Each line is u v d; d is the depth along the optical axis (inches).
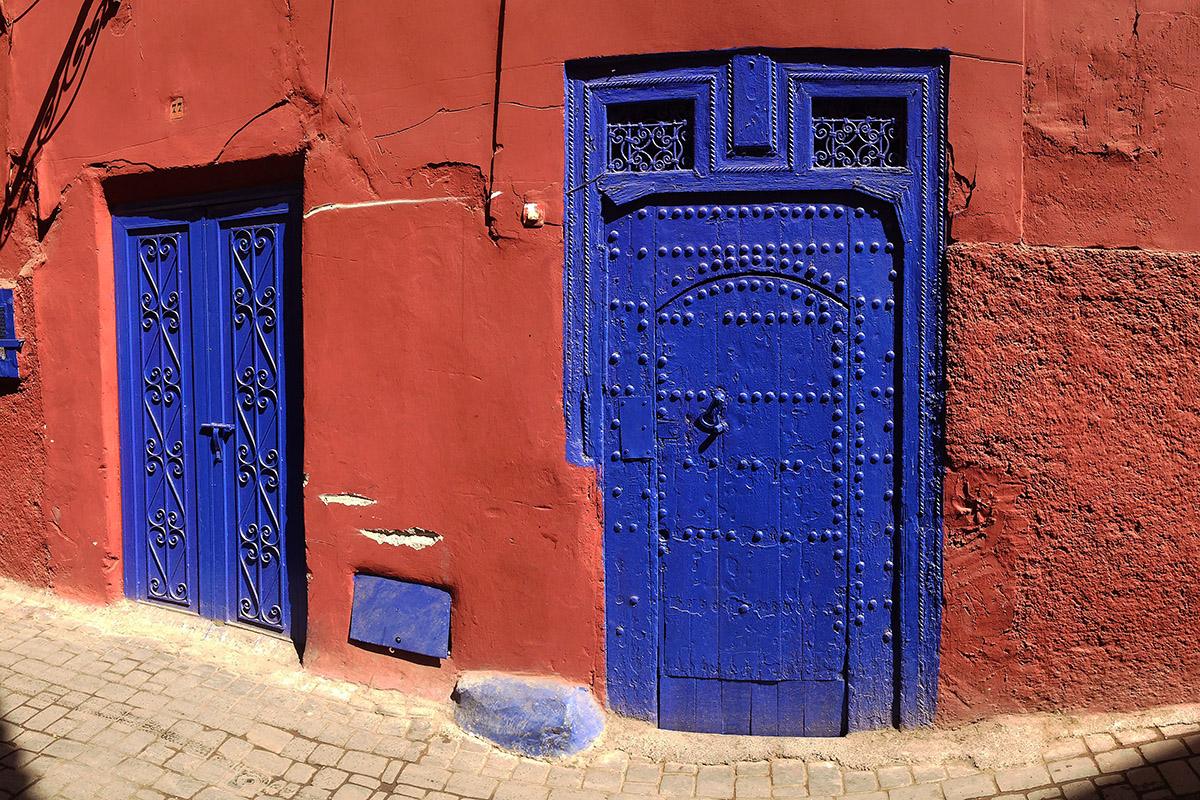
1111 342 130.3
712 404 137.3
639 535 140.0
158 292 181.6
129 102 173.2
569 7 134.3
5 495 199.3
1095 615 133.9
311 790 126.1
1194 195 129.6
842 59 130.1
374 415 150.0
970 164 128.2
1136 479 132.0
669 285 137.0
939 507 132.9
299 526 167.0
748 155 133.0
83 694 148.9
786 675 139.3
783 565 138.2
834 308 134.5
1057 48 127.8
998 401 130.3
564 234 136.9
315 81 150.7
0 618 182.4
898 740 135.3
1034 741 131.3
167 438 182.9
